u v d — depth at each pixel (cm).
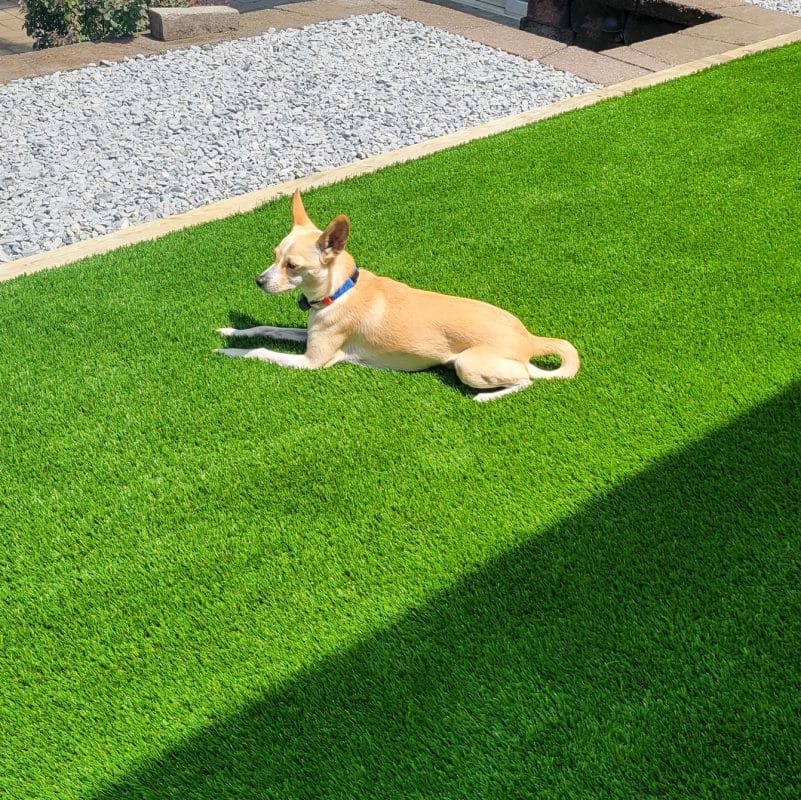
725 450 163
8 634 137
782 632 132
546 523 151
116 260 234
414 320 180
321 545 149
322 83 361
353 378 185
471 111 336
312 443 169
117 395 182
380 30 429
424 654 132
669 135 295
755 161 274
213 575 144
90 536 152
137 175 287
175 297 216
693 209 248
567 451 165
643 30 448
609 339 195
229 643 135
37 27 459
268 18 446
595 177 269
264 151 303
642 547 146
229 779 119
